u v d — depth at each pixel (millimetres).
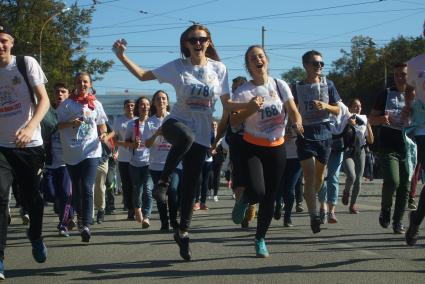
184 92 6332
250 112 6375
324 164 8320
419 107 6266
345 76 64688
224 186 24906
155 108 10234
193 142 6383
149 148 9742
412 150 7258
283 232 8891
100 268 6410
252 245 7742
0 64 5785
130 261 6777
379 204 13367
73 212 9453
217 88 6434
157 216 12102
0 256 5742
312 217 8055
